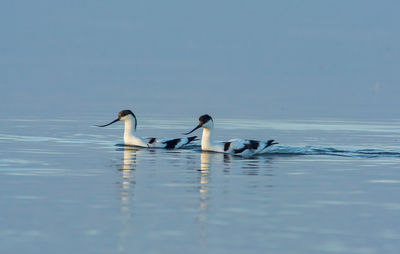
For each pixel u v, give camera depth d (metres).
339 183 17.66
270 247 12.14
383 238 12.66
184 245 12.21
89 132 29.48
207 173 19.02
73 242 12.35
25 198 15.55
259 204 15.12
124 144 25.36
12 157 21.88
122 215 14.08
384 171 19.61
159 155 22.73
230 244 12.28
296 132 30.36
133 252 11.85
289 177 18.47
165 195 15.94
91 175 18.56
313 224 13.50
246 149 22.92
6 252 11.84
